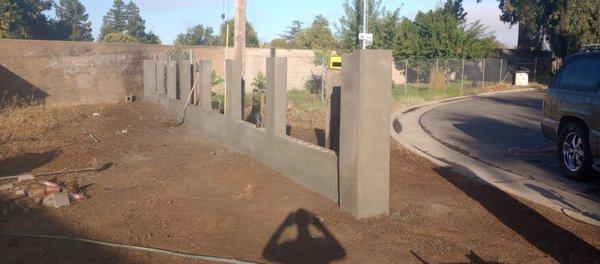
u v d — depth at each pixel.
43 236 6.11
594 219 6.27
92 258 5.52
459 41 34.09
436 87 30.75
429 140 12.87
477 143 12.34
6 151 11.18
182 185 8.23
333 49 32.12
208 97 13.12
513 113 19.33
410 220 6.28
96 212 7.03
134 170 9.37
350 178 6.44
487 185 7.86
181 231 6.28
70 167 9.70
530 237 5.69
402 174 8.55
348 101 6.41
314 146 7.60
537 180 8.43
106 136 13.40
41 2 57.88
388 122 6.36
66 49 22.77
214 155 10.29
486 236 5.75
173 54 23.55
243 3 15.11
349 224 6.19
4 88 21.08
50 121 16.16
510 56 44.78
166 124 15.09
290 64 31.55
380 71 6.23
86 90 23.52
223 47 27.92
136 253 5.62
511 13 44.75
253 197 7.41
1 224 6.59
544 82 38.19
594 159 8.04
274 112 8.66
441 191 7.49
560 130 8.96
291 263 5.25
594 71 8.38
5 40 20.97
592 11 34.50
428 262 5.14
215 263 5.33
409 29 34.91
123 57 24.52
